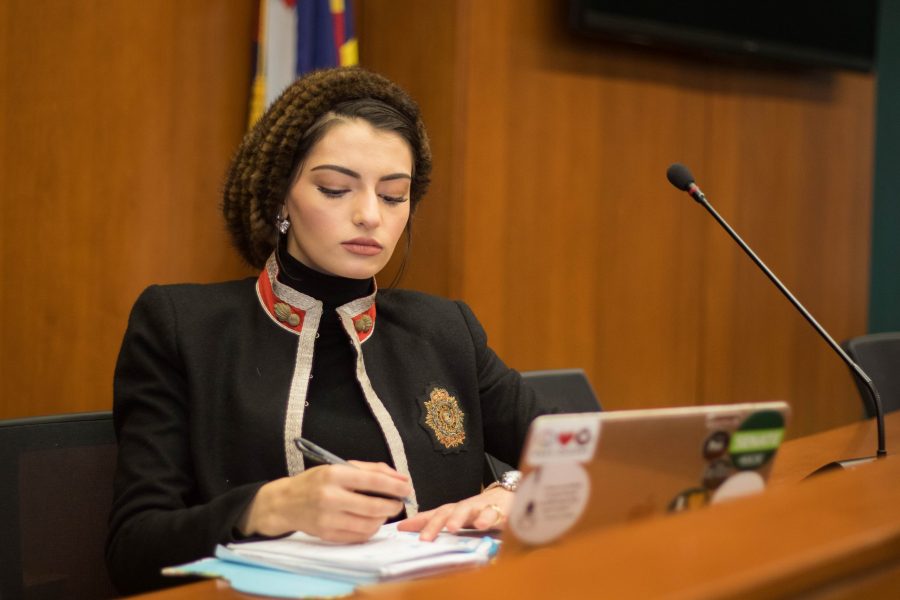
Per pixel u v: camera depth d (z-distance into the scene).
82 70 3.85
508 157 4.46
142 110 3.98
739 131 5.32
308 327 1.93
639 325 4.98
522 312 4.55
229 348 1.88
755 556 0.84
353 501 1.40
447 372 2.07
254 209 1.97
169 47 4.03
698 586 0.75
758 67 5.36
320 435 1.86
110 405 3.96
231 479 1.79
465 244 4.34
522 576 0.80
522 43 4.48
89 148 3.88
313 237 1.89
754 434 1.34
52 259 3.82
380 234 1.91
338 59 4.10
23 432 1.79
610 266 4.85
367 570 1.26
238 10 4.19
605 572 0.80
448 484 1.96
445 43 4.30
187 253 4.11
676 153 5.07
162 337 1.85
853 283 5.92
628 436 1.21
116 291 3.95
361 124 1.89
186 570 1.30
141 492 1.69
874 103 6.00
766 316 5.50
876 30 5.72
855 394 5.95
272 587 1.23
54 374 3.83
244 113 4.22
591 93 4.73
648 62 4.93
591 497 1.20
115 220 3.94
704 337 5.23
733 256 5.34
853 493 1.13
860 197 5.92
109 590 1.83
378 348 2.02
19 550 1.73
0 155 3.71
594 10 4.57
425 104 4.37
